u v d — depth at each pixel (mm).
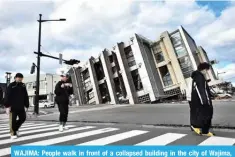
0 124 11367
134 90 33219
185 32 35094
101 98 38250
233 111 11227
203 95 5535
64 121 7344
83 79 41250
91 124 9398
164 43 34781
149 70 32938
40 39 19109
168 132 6598
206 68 5766
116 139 5750
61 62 20328
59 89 7238
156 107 18125
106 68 36000
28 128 8547
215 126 6828
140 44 33750
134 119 10141
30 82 55531
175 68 33312
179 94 32625
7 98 6191
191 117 5973
